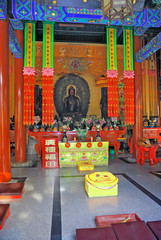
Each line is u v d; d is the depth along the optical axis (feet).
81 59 29.84
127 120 20.10
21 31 19.19
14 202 10.47
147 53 18.04
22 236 7.42
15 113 19.31
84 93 30.19
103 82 29.68
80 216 8.91
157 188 12.41
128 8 10.02
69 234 7.52
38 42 28.25
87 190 11.47
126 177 14.74
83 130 18.88
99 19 15.14
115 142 24.40
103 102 30.27
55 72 29.40
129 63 20.11
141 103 20.58
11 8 13.78
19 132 19.20
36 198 10.98
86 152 18.25
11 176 15.25
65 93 29.91
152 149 18.66
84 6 14.25
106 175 12.12
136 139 20.59
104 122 25.58
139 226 6.83
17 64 19.26
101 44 29.68
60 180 14.21
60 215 9.02
